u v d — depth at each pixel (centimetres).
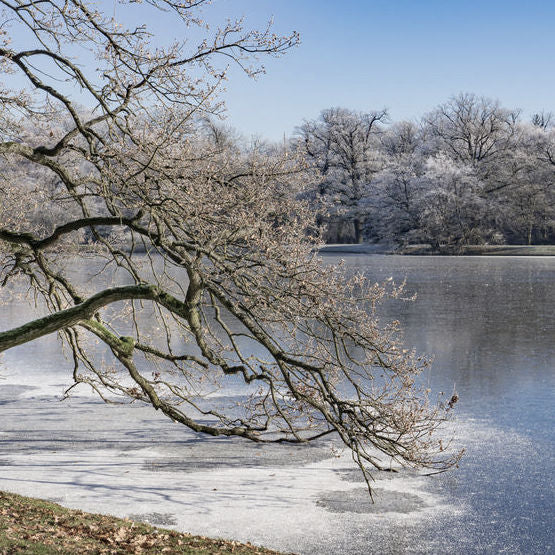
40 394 1795
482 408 1603
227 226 932
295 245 955
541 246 8206
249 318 977
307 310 959
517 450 1320
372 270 5578
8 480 1157
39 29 906
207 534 959
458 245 8069
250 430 1401
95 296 855
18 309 3181
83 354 1404
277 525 999
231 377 1961
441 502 1089
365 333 1060
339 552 912
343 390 1747
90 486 1139
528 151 8619
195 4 882
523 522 1012
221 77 892
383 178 8600
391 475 1215
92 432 1469
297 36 900
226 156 993
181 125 927
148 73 891
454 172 8031
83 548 778
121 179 882
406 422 1080
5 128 1114
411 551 920
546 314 3127
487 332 2650
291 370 1005
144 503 1068
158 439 1426
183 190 891
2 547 736
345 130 9162
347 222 9850
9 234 1017
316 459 1305
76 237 1514
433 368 2023
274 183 996
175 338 2517
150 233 927
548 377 1906
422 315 3098
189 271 898
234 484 1163
